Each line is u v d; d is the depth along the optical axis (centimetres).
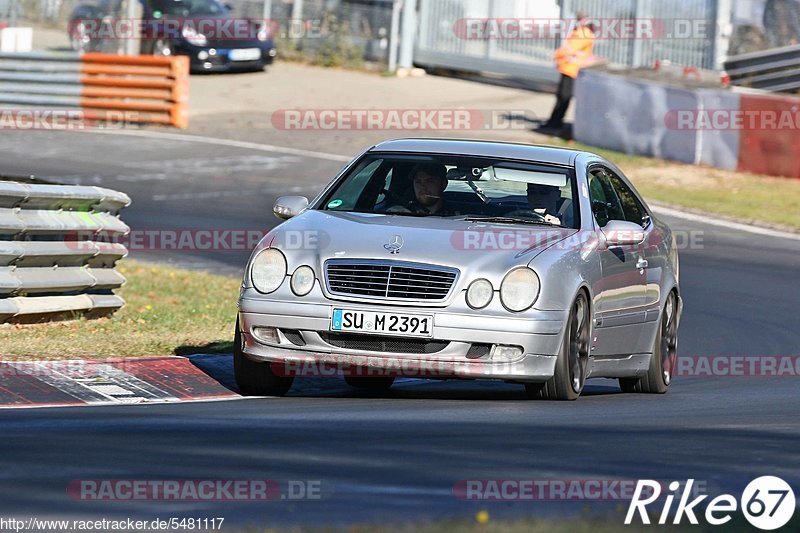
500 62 11962
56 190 3972
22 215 3875
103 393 3008
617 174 3662
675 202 7812
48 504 1819
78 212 4159
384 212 3241
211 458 2191
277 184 8194
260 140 9762
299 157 9181
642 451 2428
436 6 12425
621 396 3506
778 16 9975
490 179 3316
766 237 7044
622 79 9350
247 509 1830
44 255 3941
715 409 3225
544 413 2906
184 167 8669
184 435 2425
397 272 2959
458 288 2942
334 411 2848
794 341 4741
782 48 9919
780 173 8619
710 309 5303
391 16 12519
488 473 2134
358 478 2056
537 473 2150
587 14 11000
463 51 12219
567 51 9969
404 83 12088
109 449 2244
